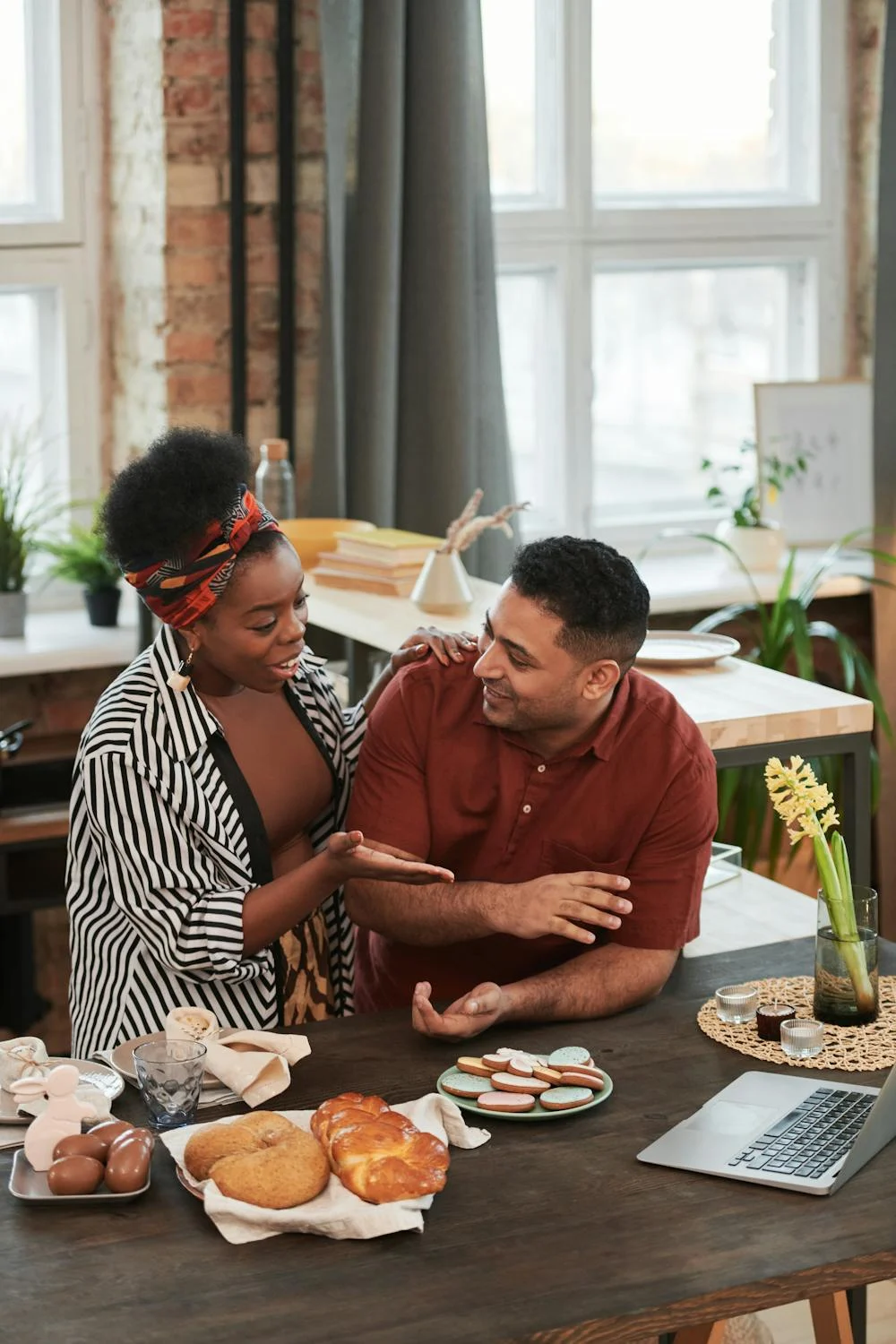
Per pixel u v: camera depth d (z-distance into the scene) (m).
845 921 1.85
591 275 4.31
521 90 4.22
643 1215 1.47
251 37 3.63
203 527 1.80
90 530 3.82
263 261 3.74
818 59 4.44
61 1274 1.38
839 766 3.98
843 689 4.41
